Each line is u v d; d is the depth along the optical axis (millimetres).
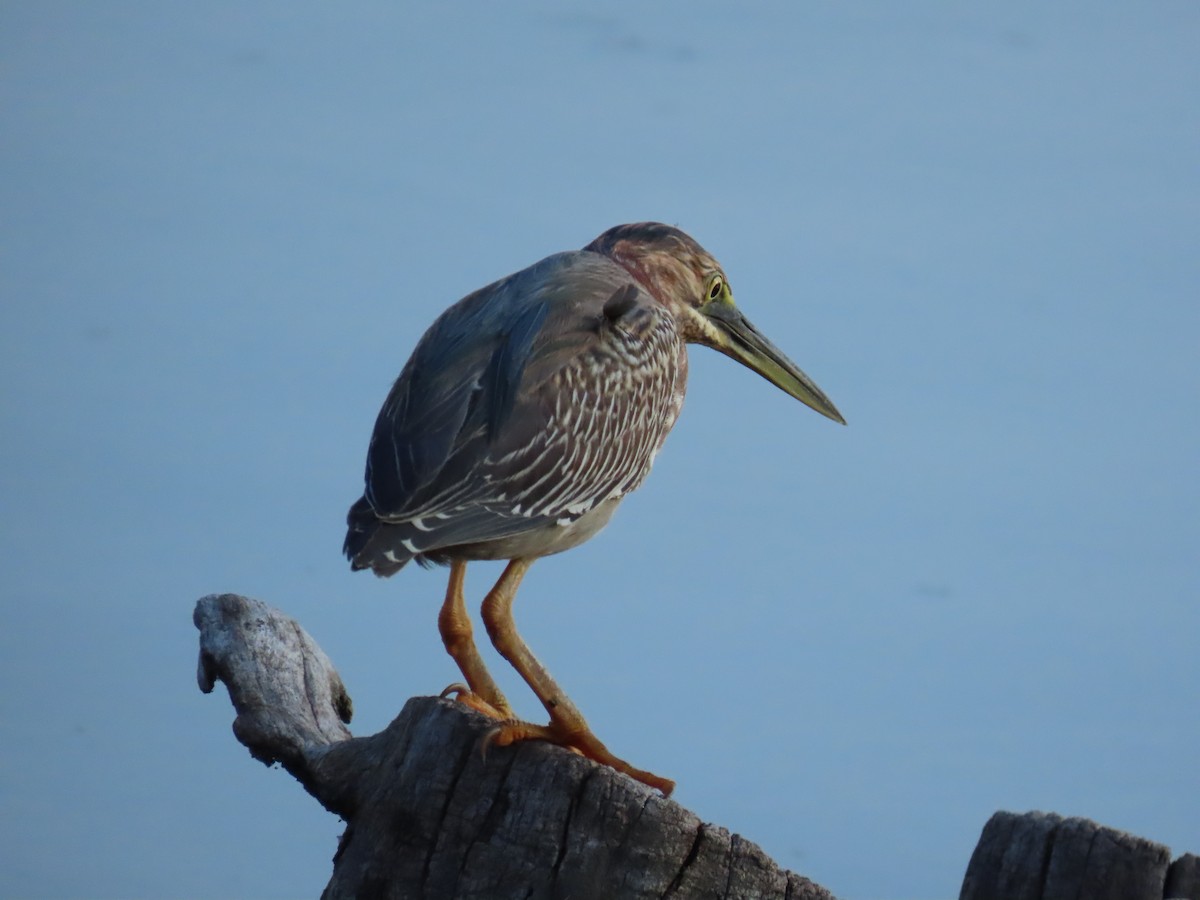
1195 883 7254
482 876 7922
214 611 10430
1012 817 7719
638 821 7770
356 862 8320
